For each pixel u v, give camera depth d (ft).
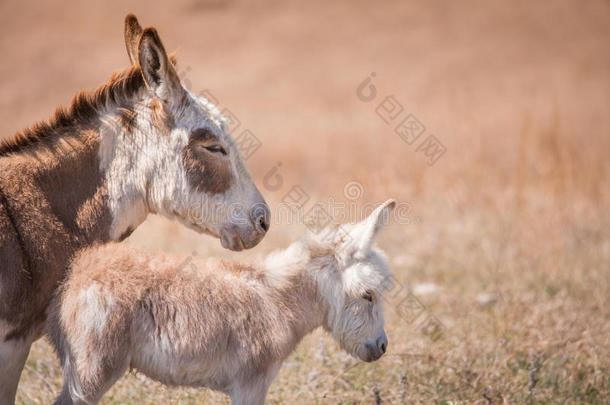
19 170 40.93
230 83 234.58
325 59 253.24
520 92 217.36
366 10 292.40
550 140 146.10
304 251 45.65
